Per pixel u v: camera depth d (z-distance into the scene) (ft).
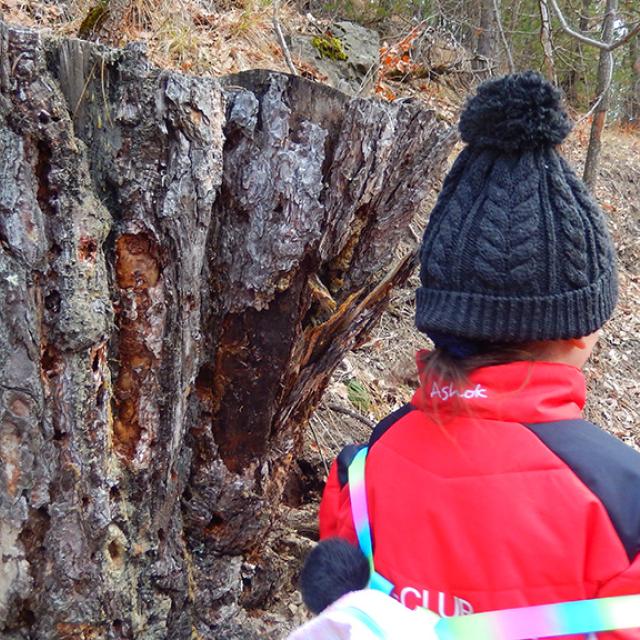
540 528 3.18
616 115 40.16
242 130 5.80
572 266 3.37
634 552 3.10
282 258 5.96
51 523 5.15
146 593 5.94
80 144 5.07
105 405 5.35
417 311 3.77
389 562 3.54
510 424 3.45
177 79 5.23
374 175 6.17
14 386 4.90
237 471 6.74
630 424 18.99
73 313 5.02
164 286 5.63
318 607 3.66
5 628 5.14
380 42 25.36
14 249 4.79
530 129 3.43
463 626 3.13
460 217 3.55
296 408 7.50
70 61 5.08
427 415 3.67
